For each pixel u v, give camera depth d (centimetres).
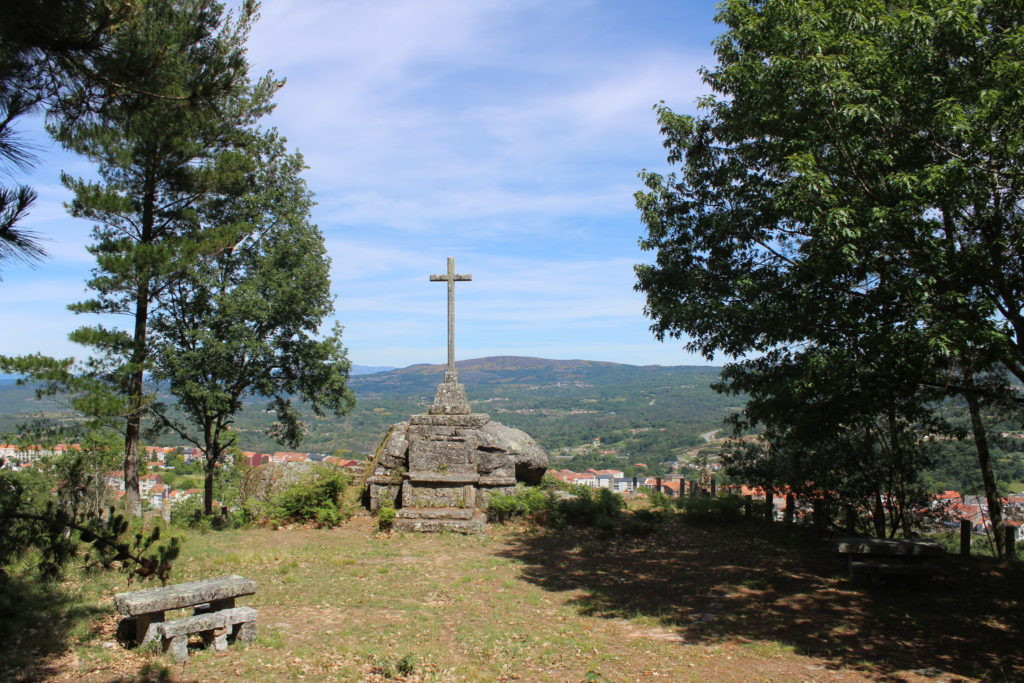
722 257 1125
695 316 1051
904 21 816
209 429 1791
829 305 862
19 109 460
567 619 827
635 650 715
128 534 689
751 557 1180
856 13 855
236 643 705
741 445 1486
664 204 1186
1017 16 821
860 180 873
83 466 1233
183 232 1598
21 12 421
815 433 1011
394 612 847
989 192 805
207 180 1453
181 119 549
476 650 708
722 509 1500
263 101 1550
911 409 1023
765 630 786
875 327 820
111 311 1482
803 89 862
